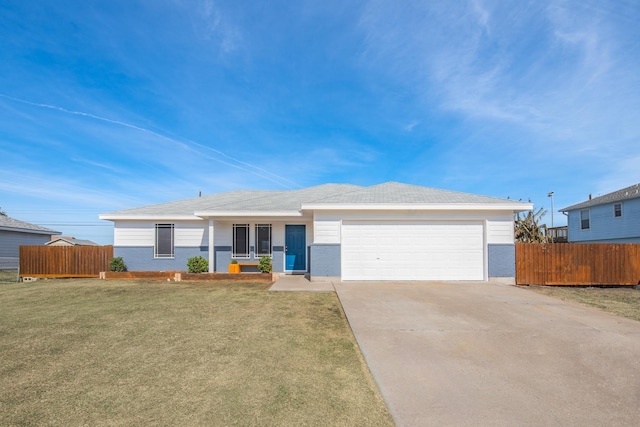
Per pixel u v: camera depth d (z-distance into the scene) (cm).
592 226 2448
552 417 332
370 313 714
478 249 1178
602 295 1007
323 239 1179
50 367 441
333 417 326
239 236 1445
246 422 315
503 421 324
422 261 1175
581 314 728
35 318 689
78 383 394
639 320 685
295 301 848
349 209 1168
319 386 392
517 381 411
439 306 780
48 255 1451
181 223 1468
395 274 1173
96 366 444
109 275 1331
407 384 400
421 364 459
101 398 358
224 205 1454
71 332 593
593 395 378
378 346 524
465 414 336
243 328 617
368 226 1183
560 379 418
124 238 1465
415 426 314
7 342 540
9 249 2247
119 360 464
